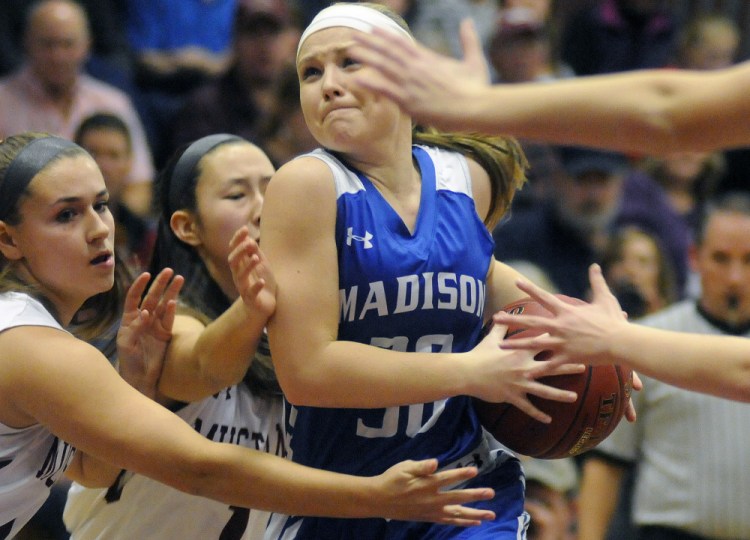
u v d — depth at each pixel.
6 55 14.84
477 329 6.34
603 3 17.36
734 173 15.82
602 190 12.96
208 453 5.84
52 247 6.11
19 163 6.08
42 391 5.86
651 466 9.65
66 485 10.16
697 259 10.29
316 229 5.94
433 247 6.16
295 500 5.82
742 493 9.38
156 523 7.07
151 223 12.27
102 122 12.02
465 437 6.38
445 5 16.73
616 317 5.59
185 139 14.02
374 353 5.80
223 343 6.12
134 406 5.89
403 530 6.24
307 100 6.11
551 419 5.98
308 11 16.53
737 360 5.33
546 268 12.88
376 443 6.26
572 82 4.57
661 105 4.45
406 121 6.29
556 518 10.09
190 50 15.79
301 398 5.90
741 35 18.16
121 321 6.84
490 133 4.63
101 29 15.44
